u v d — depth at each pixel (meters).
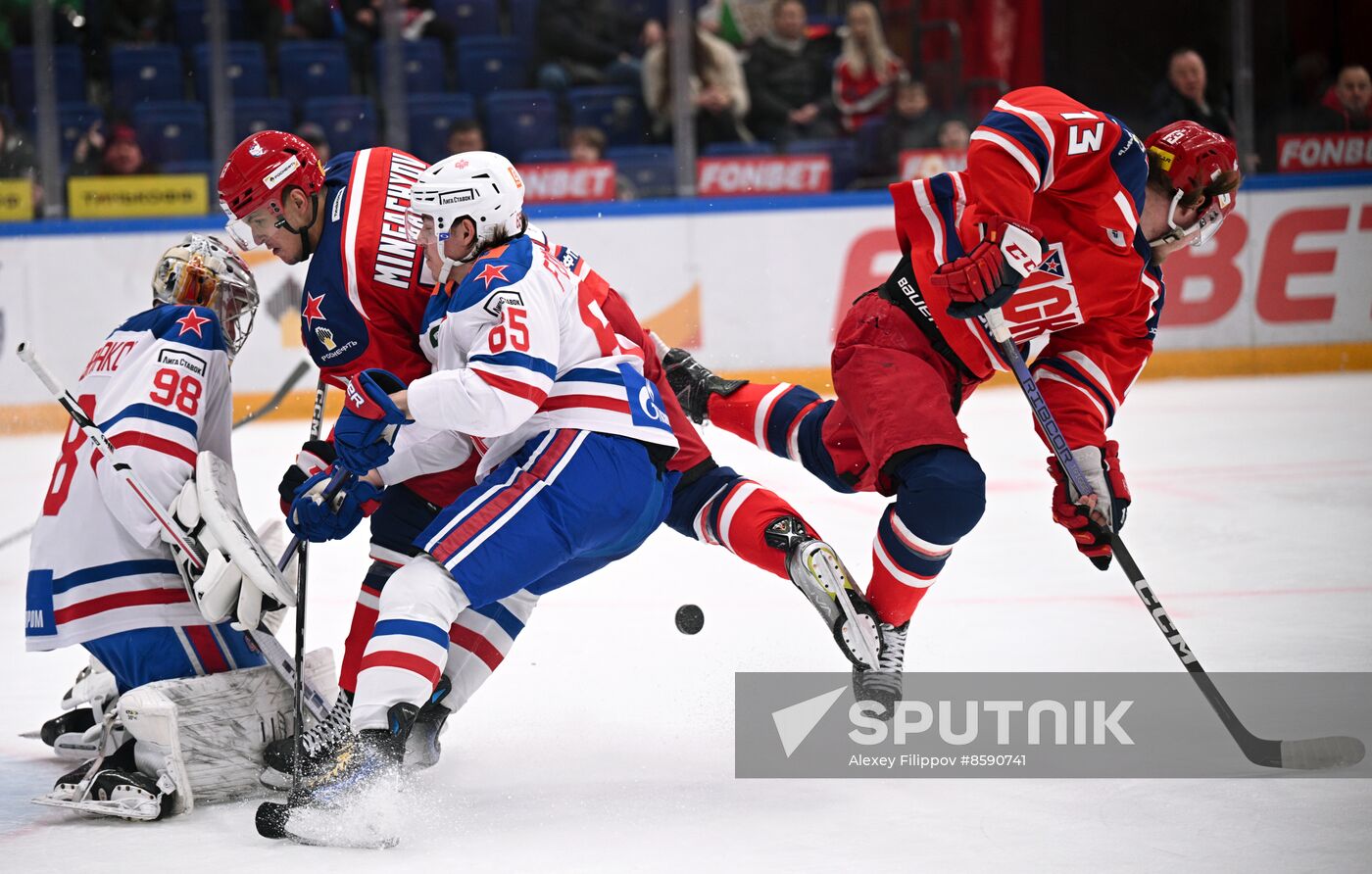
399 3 27.20
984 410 25.12
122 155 26.75
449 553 7.98
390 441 7.95
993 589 13.25
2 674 11.54
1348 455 19.58
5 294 26.05
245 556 8.09
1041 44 28.30
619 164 27.61
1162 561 14.13
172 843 7.70
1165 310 28.12
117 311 26.50
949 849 7.31
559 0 27.48
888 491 9.30
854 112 27.92
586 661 11.30
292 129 27.25
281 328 26.22
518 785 8.55
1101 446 9.46
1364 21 28.06
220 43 26.67
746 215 27.41
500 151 27.56
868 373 9.21
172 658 8.59
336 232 9.06
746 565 14.90
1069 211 9.10
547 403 8.39
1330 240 28.42
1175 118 27.98
